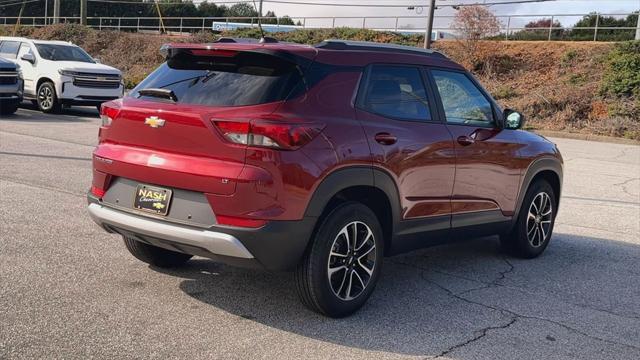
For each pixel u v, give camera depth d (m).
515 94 27.75
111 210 4.41
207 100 4.16
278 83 4.14
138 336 3.95
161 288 4.83
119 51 40.38
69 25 44.50
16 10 71.81
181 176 4.05
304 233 4.09
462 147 5.25
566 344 4.26
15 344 3.71
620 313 4.93
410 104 4.96
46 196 7.57
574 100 24.98
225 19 44.19
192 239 3.99
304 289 4.29
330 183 4.16
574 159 15.67
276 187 3.93
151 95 4.46
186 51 4.48
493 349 4.11
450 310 4.78
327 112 4.26
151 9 61.59
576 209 9.16
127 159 4.32
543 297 5.21
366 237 4.51
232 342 3.95
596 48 30.25
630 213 9.02
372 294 5.05
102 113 4.66
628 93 24.72
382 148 4.51
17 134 12.94
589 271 6.07
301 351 3.89
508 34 36.75
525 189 6.10
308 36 38.56
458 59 32.16
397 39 36.22
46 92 17.45
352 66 4.56
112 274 5.06
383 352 3.96
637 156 17.19
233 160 3.95
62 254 5.47
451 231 5.36
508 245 6.41
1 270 4.96
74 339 3.84
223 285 4.99
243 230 3.89
